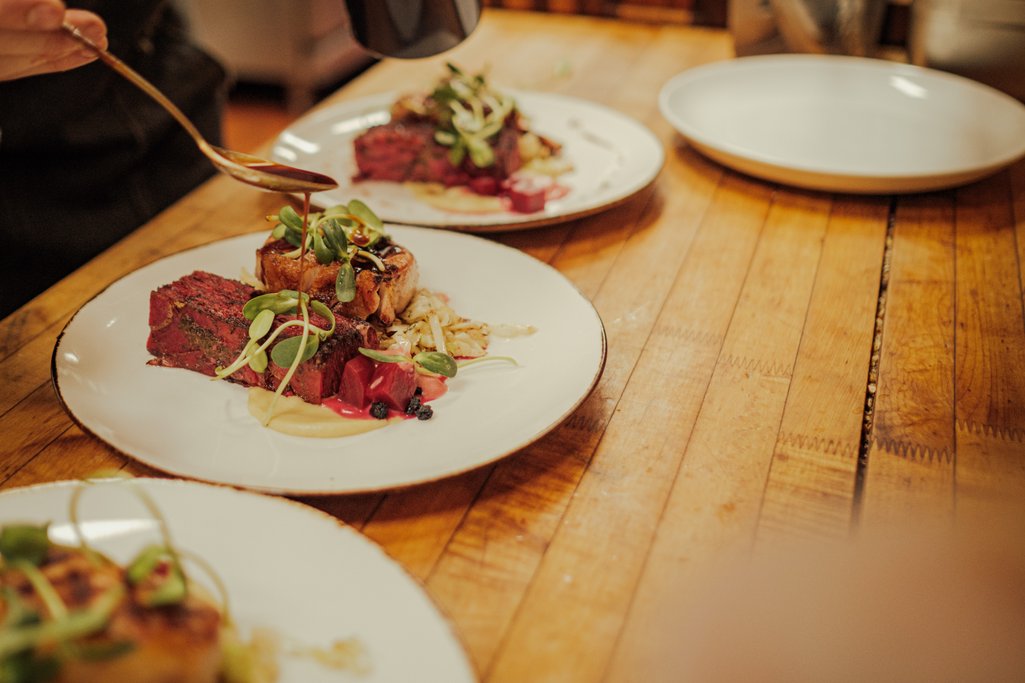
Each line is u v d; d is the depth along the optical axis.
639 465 0.42
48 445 0.42
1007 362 0.50
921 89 0.78
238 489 0.36
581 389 0.43
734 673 0.33
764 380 0.48
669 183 0.70
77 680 0.27
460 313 0.52
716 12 1.05
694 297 0.56
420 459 0.41
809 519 0.40
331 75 1.73
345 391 0.44
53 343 0.49
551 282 0.53
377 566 0.33
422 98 0.73
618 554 0.38
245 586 0.33
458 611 0.35
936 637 0.34
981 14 0.79
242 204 0.64
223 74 0.92
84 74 0.76
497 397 0.45
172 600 0.29
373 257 0.50
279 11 1.58
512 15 1.07
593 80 0.90
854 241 0.62
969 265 0.60
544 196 0.64
